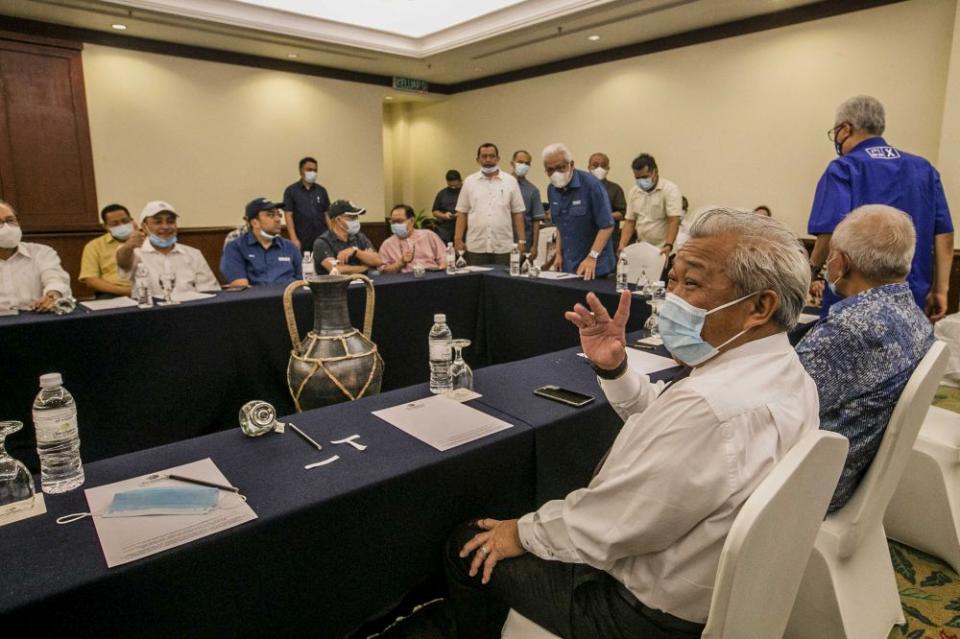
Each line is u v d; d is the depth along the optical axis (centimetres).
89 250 338
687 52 561
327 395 192
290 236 657
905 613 166
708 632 76
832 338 136
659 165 602
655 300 229
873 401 131
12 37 527
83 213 588
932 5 416
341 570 108
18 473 101
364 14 605
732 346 96
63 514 97
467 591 120
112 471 112
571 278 340
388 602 117
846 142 246
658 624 92
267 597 99
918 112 431
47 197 567
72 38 555
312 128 722
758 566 77
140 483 107
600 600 99
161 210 309
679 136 580
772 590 85
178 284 314
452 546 121
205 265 332
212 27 548
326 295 196
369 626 150
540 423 136
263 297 279
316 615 106
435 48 634
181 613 90
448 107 847
